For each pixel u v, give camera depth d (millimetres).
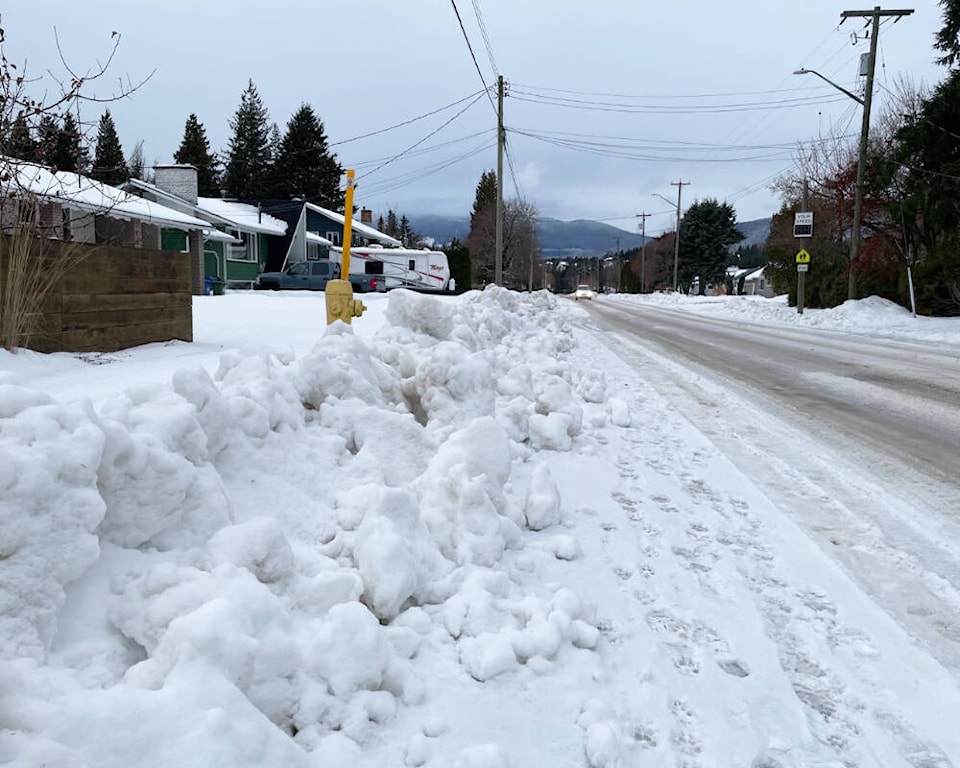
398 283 37719
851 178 28969
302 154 72875
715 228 80625
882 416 8086
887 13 25516
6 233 6656
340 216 46500
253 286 37219
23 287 6520
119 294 7750
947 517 4684
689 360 13188
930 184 23422
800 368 12297
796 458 6098
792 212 37219
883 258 27062
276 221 40438
